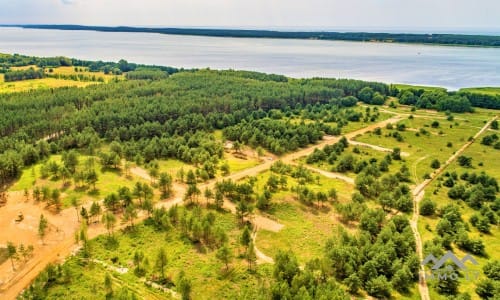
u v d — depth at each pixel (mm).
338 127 188750
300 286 65500
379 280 68812
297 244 87938
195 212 95312
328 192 110250
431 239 88000
